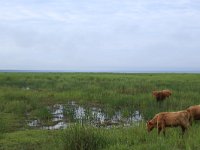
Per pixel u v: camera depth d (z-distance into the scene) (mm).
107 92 32375
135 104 26422
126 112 22828
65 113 23750
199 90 34156
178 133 14398
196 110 15992
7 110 24125
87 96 30438
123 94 31266
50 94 32250
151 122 14734
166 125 14281
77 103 28312
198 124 16234
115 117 22531
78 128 13477
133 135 14461
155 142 13219
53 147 13781
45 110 23438
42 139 15789
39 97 30781
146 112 22562
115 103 26734
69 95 31469
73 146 12703
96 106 26828
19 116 22688
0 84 45188
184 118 14180
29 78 54875
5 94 30688
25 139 15859
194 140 12719
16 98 29328
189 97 28359
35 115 23047
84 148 12609
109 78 55000
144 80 48062
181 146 12570
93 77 58625
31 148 14430
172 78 54094
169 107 23984
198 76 61688
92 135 13070
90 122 20578
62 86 40562
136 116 22734
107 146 12914
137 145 12984
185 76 62094
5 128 18812
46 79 52844
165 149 11969
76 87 38625
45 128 19562
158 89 35062
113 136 14195
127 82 43812
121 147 12453
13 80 50000
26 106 25391
